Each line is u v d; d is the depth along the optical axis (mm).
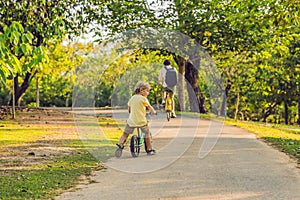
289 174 7879
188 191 6637
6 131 14484
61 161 8938
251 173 7938
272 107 40094
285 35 23562
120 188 6820
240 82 33375
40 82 44375
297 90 31922
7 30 6980
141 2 21484
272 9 12836
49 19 11344
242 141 12414
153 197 6293
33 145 11250
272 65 30000
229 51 25219
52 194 6371
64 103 47156
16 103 27312
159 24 20672
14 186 6707
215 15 22344
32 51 7391
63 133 14352
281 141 12508
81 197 6258
